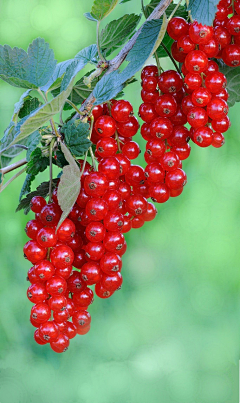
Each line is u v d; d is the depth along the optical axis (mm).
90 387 983
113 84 487
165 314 1100
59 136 492
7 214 1082
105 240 487
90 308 1109
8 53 496
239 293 1116
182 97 504
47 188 512
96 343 1065
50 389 972
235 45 508
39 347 1039
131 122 501
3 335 1025
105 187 482
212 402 959
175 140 502
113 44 521
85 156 490
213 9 472
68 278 498
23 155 1021
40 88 512
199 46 485
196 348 1042
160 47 534
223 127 493
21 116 516
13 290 1066
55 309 485
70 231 486
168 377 987
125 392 972
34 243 488
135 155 509
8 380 979
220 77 485
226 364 1016
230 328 1073
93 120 496
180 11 513
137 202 501
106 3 490
